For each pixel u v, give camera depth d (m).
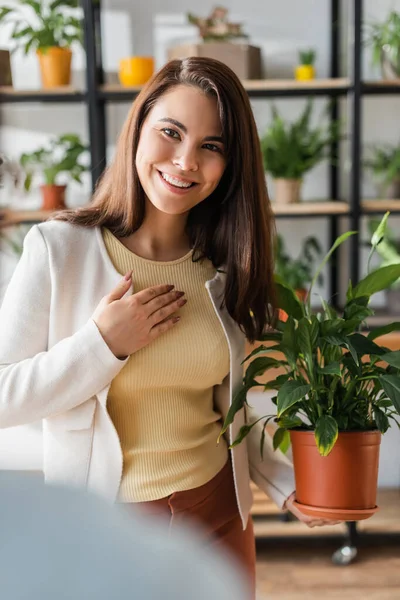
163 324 1.13
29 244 1.14
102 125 2.76
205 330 1.20
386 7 3.01
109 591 0.23
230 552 1.24
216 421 1.29
